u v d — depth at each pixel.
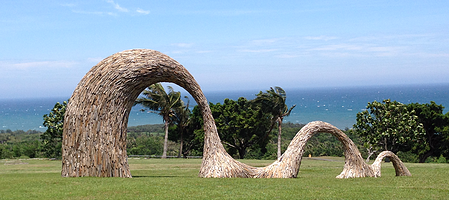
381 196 9.02
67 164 11.23
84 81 11.38
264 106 35.00
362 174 13.57
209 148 12.59
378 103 32.88
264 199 8.24
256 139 38.72
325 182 11.52
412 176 14.15
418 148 33.97
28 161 26.58
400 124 31.59
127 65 11.52
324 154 40.50
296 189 9.73
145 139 52.03
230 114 38.53
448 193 9.66
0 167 19.66
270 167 12.94
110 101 11.38
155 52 12.01
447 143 33.50
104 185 9.45
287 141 50.66
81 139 11.19
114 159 11.40
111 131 11.40
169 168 19.38
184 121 39.41
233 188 9.60
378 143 33.22
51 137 33.06
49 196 7.97
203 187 9.62
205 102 12.68
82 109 11.23
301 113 131.62
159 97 34.97
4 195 7.99
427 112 34.00
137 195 8.30
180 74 12.19
